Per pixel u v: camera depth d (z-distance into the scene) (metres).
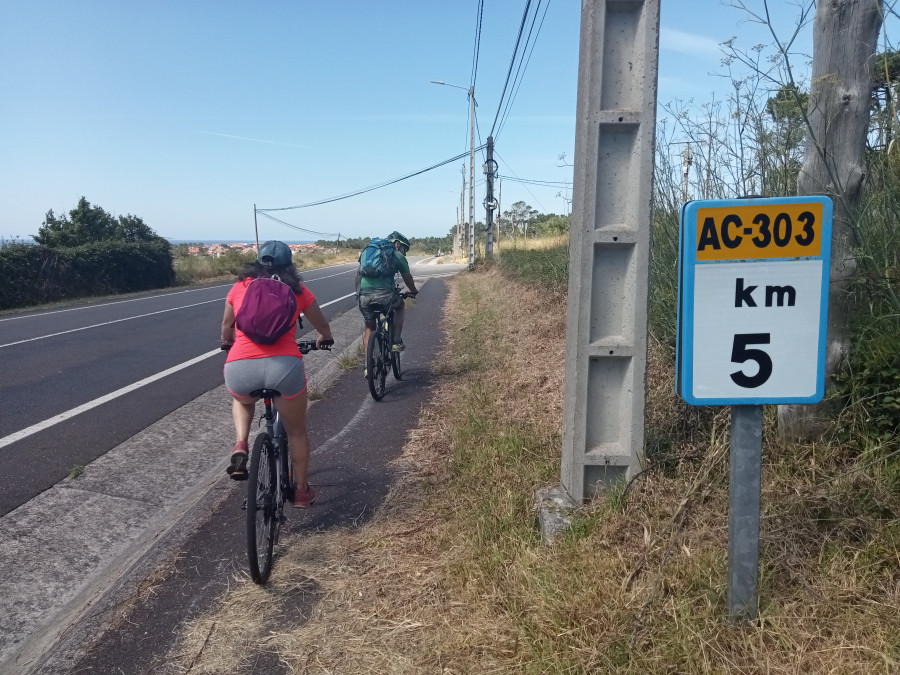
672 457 3.54
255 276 3.61
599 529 3.15
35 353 10.25
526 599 2.74
